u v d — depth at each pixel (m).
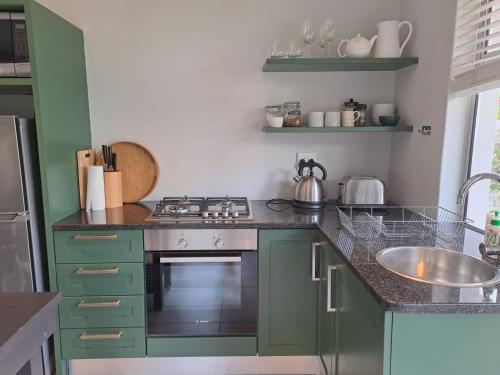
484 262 1.33
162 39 2.36
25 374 1.01
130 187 2.47
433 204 1.96
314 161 2.40
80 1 2.30
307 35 2.18
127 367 2.21
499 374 1.10
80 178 2.23
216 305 2.04
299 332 2.06
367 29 2.38
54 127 1.96
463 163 1.88
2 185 1.84
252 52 2.39
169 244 1.95
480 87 1.62
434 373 1.10
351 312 1.42
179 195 2.52
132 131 2.44
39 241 2.00
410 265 1.51
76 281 1.96
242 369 2.24
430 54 1.99
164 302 2.01
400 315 1.07
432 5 1.96
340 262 1.56
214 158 2.49
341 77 2.44
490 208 1.79
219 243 1.96
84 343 2.02
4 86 1.95
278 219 2.02
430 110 1.99
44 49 1.87
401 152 2.34
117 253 1.95
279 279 2.01
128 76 2.39
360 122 2.36
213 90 2.42
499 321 1.06
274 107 2.34
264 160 2.51
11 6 1.77
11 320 0.94
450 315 1.06
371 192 2.23
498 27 1.62
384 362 1.09
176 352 2.06
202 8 2.35
